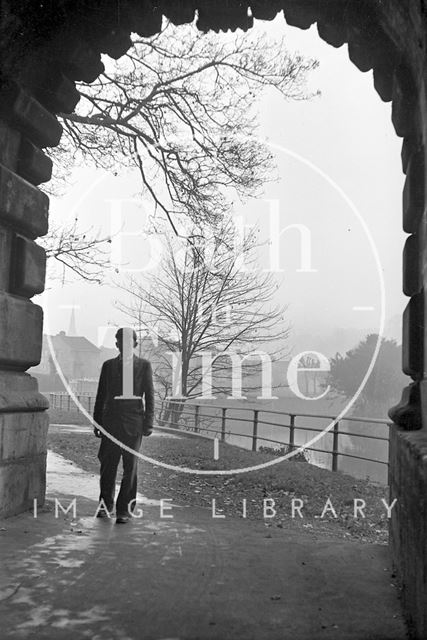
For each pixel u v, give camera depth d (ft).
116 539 17.90
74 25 20.18
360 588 14.01
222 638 11.07
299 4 20.66
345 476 37.50
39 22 18.78
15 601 12.56
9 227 20.27
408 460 12.32
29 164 20.76
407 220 17.29
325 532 23.63
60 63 21.25
